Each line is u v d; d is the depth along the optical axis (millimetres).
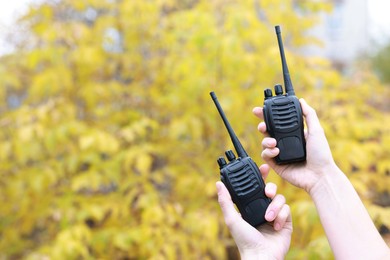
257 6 2975
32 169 2570
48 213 2566
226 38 2354
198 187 2479
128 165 2381
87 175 2404
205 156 2580
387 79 8023
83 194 2791
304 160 1151
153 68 2977
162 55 3016
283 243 1159
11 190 2609
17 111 2654
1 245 2783
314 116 1171
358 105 2840
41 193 2633
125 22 2893
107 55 2973
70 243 2150
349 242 1072
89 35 2828
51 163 2570
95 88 2750
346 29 10367
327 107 2607
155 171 2670
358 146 2396
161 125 2854
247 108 2498
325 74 2727
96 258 2379
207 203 2447
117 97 2924
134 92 2863
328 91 2756
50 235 2746
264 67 2494
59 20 2969
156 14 2928
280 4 2721
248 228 1131
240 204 1136
